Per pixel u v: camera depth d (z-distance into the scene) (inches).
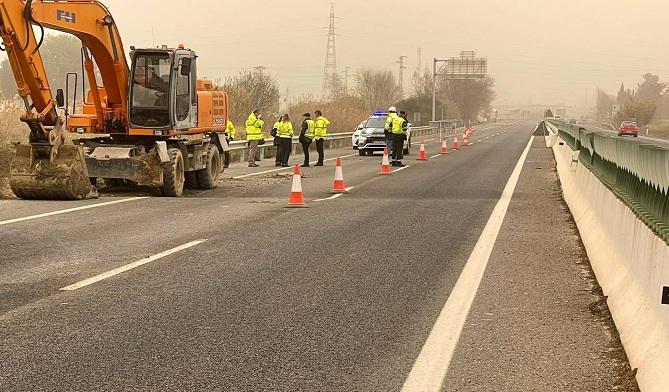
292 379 246.5
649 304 272.4
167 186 812.0
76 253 465.1
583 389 237.6
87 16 768.3
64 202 730.8
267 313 329.4
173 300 350.6
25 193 740.7
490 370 256.2
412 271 421.1
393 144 1363.2
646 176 322.3
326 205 734.5
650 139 3304.6
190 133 890.1
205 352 274.1
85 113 869.8
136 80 831.1
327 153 1907.0
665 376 220.1
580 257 467.8
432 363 263.1
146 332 298.5
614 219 400.2
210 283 386.6
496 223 612.4
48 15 711.1
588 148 639.8
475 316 327.6
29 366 256.8
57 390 234.1
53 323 310.3
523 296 364.5
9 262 435.8
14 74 700.7
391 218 639.1
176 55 834.8
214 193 879.7
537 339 293.1
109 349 276.4
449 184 975.0
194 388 237.0
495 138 3147.1
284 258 455.8
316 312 332.2
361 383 243.1
